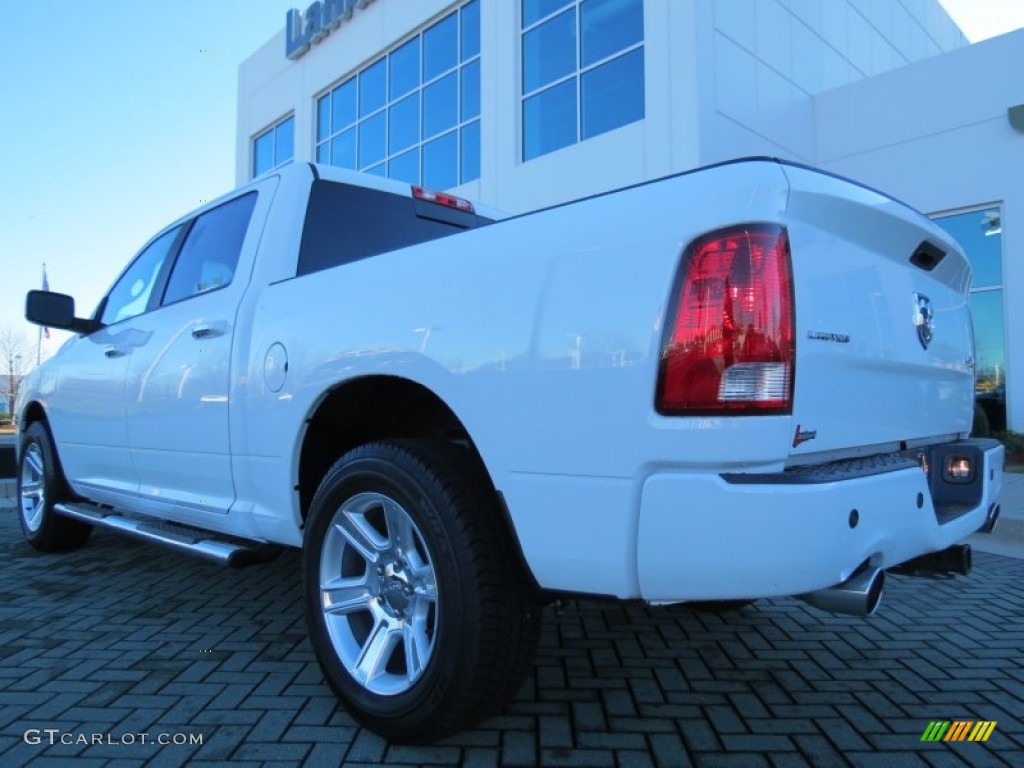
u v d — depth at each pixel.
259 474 3.07
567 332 2.12
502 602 2.28
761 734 2.57
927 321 2.84
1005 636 3.61
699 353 1.92
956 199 11.66
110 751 2.43
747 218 1.96
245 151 22.81
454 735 2.46
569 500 2.09
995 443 3.23
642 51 11.43
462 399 2.33
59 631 3.60
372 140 17.86
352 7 17.91
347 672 2.58
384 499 2.54
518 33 13.65
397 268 2.64
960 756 2.44
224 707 2.76
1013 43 11.09
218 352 3.30
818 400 2.10
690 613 3.97
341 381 2.72
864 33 15.23
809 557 1.85
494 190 13.95
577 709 2.76
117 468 4.12
